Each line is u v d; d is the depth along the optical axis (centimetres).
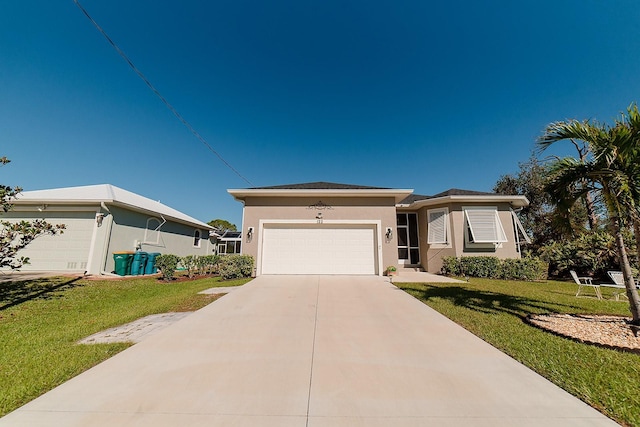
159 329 474
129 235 1377
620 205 457
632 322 460
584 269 1262
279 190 1166
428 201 1394
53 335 444
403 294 761
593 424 216
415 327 475
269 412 230
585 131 475
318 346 386
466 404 244
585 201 564
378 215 1198
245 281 998
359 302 664
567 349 370
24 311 618
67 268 1191
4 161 650
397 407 239
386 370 312
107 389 267
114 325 504
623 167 450
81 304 698
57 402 244
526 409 236
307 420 220
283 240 1180
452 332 448
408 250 1515
